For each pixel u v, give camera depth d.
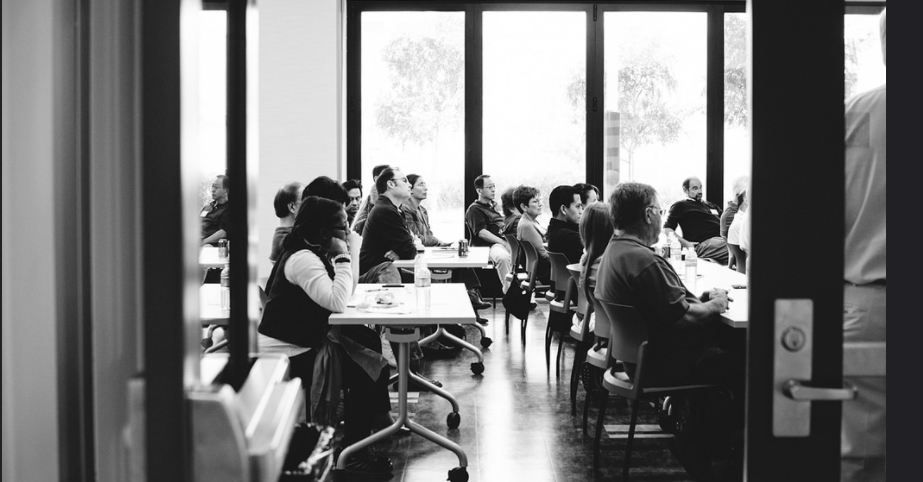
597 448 3.56
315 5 7.86
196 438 1.15
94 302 1.25
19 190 1.24
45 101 1.26
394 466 3.62
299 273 3.40
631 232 3.37
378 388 3.62
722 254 7.45
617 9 8.94
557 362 5.35
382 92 8.96
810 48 1.33
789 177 1.34
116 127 1.25
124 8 1.25
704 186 9.06
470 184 9.07
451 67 9.00
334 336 3.48
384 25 8.92
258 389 1.44
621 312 3.25
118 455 1.24
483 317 7.75
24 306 1.25
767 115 1.33
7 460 1.24
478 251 6.87
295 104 7.88
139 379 1.18
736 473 3.32
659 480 3.42
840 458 1.36
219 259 5.66
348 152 8.95
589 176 9.08
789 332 1.34
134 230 1.25
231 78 1.64
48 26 1.26
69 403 1.30
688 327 3.22
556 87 9.03
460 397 4.82
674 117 9.02
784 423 1.34
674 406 4.07
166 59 1.12
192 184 1.18
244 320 1.63
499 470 3.57
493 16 8.96
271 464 1.19
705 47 8.98
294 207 4.19
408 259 5.60
